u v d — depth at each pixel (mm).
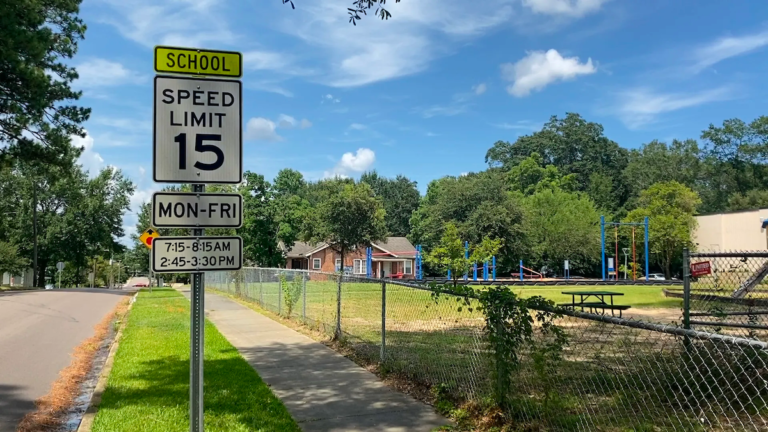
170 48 4086
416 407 5973
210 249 4094
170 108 4074
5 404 6605
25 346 10711
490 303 5355
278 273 16266
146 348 9656
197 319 4047
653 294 27688
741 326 6836
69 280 77562
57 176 26984
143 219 48344
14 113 22750
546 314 5051
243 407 5949
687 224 59500
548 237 61844
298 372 7699
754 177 80375
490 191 59312
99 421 5508
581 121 94188
